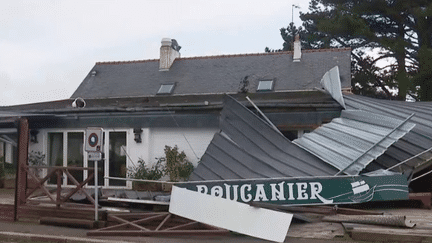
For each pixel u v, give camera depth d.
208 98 16.16
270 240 6.82
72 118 12.24
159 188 11.58
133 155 11.95
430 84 18.34
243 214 7.20
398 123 9.02
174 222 7.86
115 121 11.93
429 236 6.48
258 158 8.66
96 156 8.12
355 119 9.68
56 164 12.60
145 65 20.80
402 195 7.92
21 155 8.80
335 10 24.25
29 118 12.04
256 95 12.34
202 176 8.39
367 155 8.44
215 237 7.23
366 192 7.90
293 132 10.74
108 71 20.95
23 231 7.73
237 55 19.91
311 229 7.51
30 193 8.73
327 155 8.61
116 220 7.98
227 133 9.25
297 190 7.90
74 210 8.34
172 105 11.28
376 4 22.33
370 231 6.80
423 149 9.39
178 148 11.63
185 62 20.33
